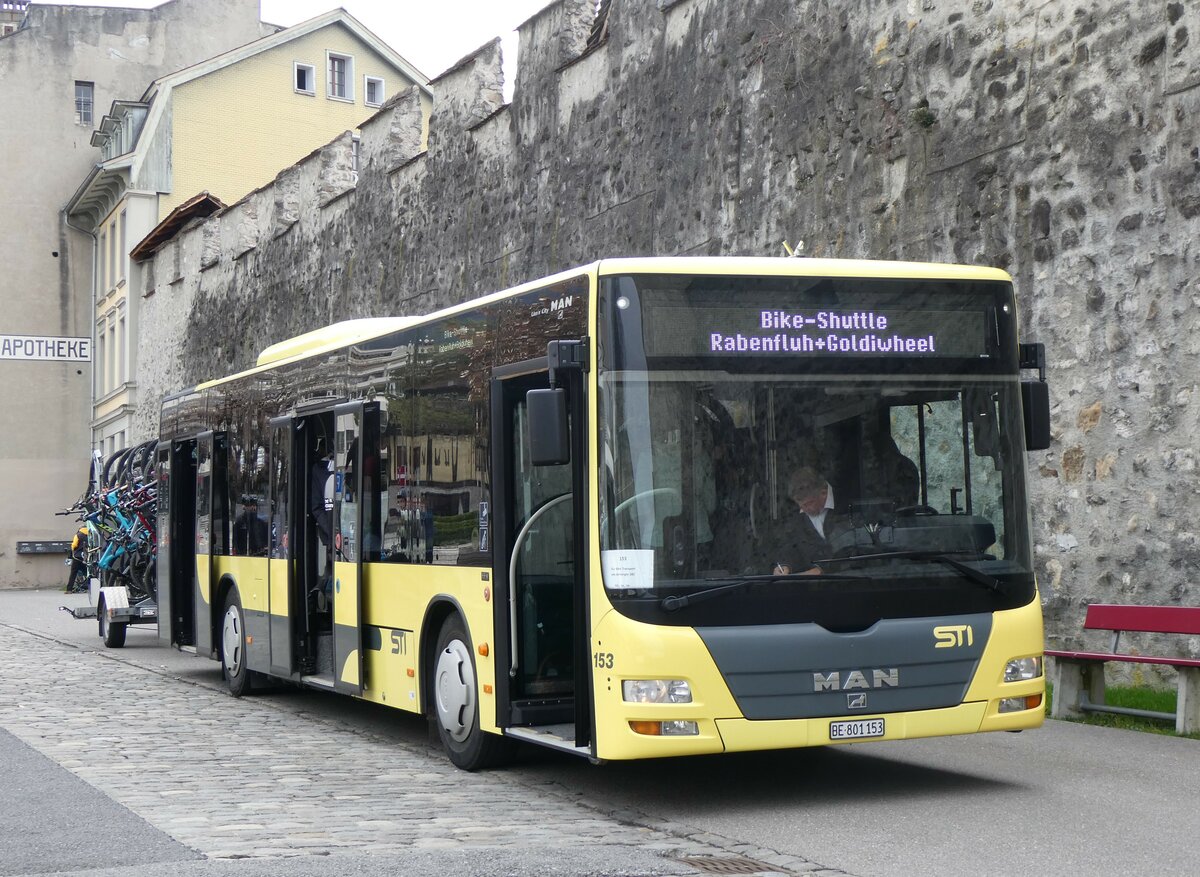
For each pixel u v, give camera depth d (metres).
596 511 8.00
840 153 15.25
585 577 8.16
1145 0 11.91
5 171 50.81
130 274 45.59
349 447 11.66
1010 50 13.23
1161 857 6.79
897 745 10.46
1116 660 10.84
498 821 7.89
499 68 23.66
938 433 8.40
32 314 50.91
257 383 14.20
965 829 7.48
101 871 6.59
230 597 14.96
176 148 46.44
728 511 8.01
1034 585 8.55
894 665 8.09
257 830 7.61
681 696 7.77
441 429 10.02
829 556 8.09
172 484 17.09
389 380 10.98
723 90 17.11
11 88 51.06
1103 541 12.17
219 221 37.28
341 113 49.53
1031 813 7.87
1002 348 8.61
